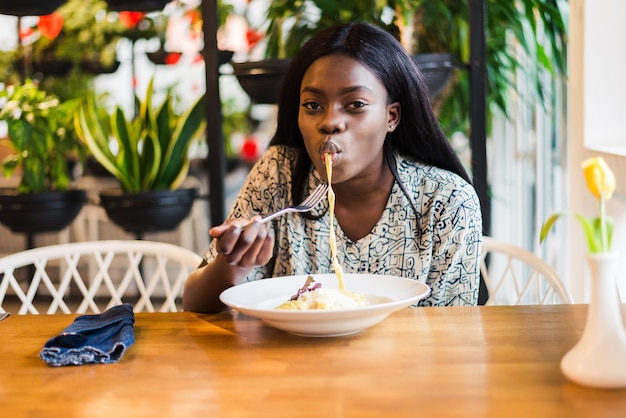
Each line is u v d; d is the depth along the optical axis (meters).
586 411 0.89
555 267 2.96
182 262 1.87
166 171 2.88
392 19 2.65
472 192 1.60
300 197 1.63
